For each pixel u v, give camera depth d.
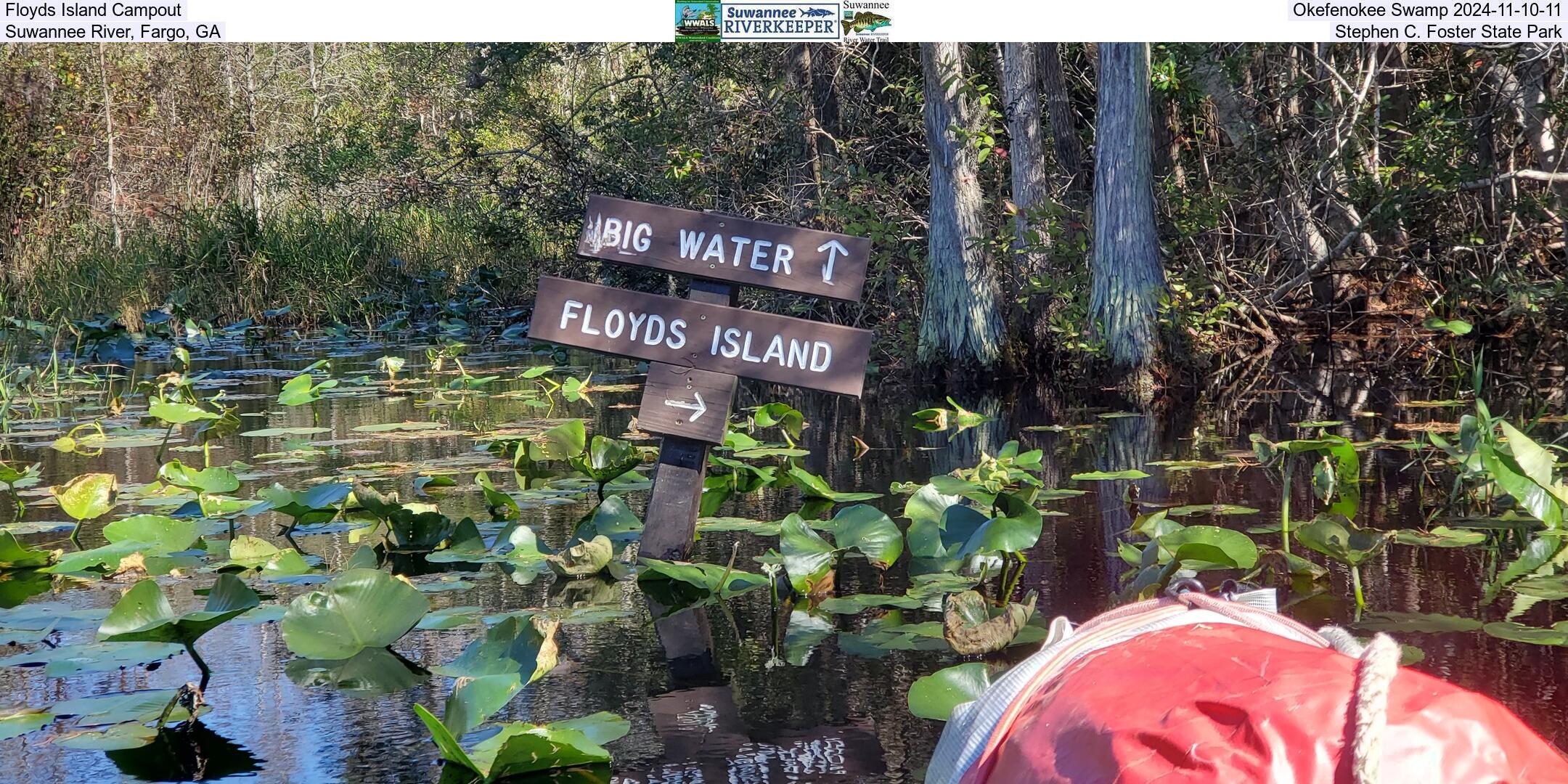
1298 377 8.59
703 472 4.00
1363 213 10.12
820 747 2.38
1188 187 11.24
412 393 8.93
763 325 3.90
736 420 7.42
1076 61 12.49
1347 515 3.94
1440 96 10.57
